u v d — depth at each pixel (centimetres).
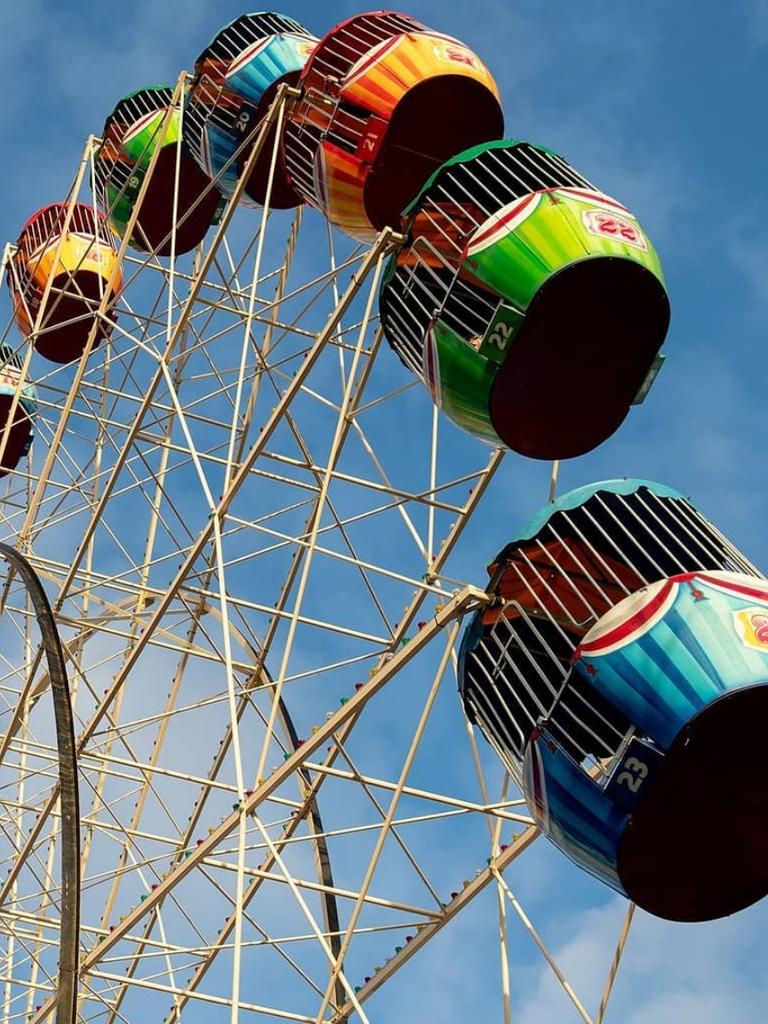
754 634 2217
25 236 4688
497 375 2583
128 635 3325
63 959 1958
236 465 3027
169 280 3259
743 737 2281
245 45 3625
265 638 3484
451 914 2709
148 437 3244
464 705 2562
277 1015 2689
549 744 2275
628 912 2398
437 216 2708
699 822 2294
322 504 2769
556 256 2525
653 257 2591
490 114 3109
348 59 3131
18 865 3086
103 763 3659
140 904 2909
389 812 2509
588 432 2712
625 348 2641
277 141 3117
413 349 2734
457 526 2883
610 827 2219
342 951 2470
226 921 3016
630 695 2200
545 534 2467
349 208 3142
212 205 4416
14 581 3378
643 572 2442
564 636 2348
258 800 2700
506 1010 2462
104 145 4359
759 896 2319
